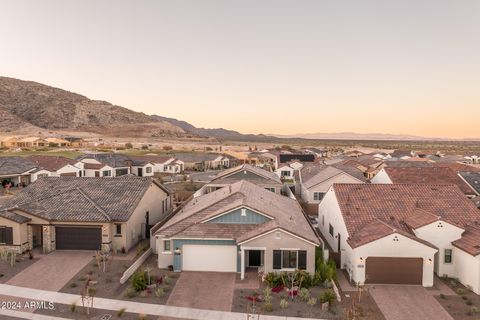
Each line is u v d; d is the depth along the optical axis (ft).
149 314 69.21
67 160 228.63
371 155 364.58
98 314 68.95
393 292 79.92
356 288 82.17
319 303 73.97
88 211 103.55
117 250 102.63
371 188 108.88
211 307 72.13
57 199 109.40
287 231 84.43
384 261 83.92
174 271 89.71
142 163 276.82
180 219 96.63
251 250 91.15
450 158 328.29
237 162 383.04
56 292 77.66
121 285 81.76
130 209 105.81
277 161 318.04
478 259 78.84
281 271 84.89
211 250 90.22
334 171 167.84
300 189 193.16
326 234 120.26
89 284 81.30
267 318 67.82
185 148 531.50
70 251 102.47
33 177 203.62
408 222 94.63
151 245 103.60
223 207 97.45
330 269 84.84
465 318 69.10
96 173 238.68
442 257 88.69
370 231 89.40
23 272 87.45
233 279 85.35
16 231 98.37
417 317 69.31
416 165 202.28
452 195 104.99
